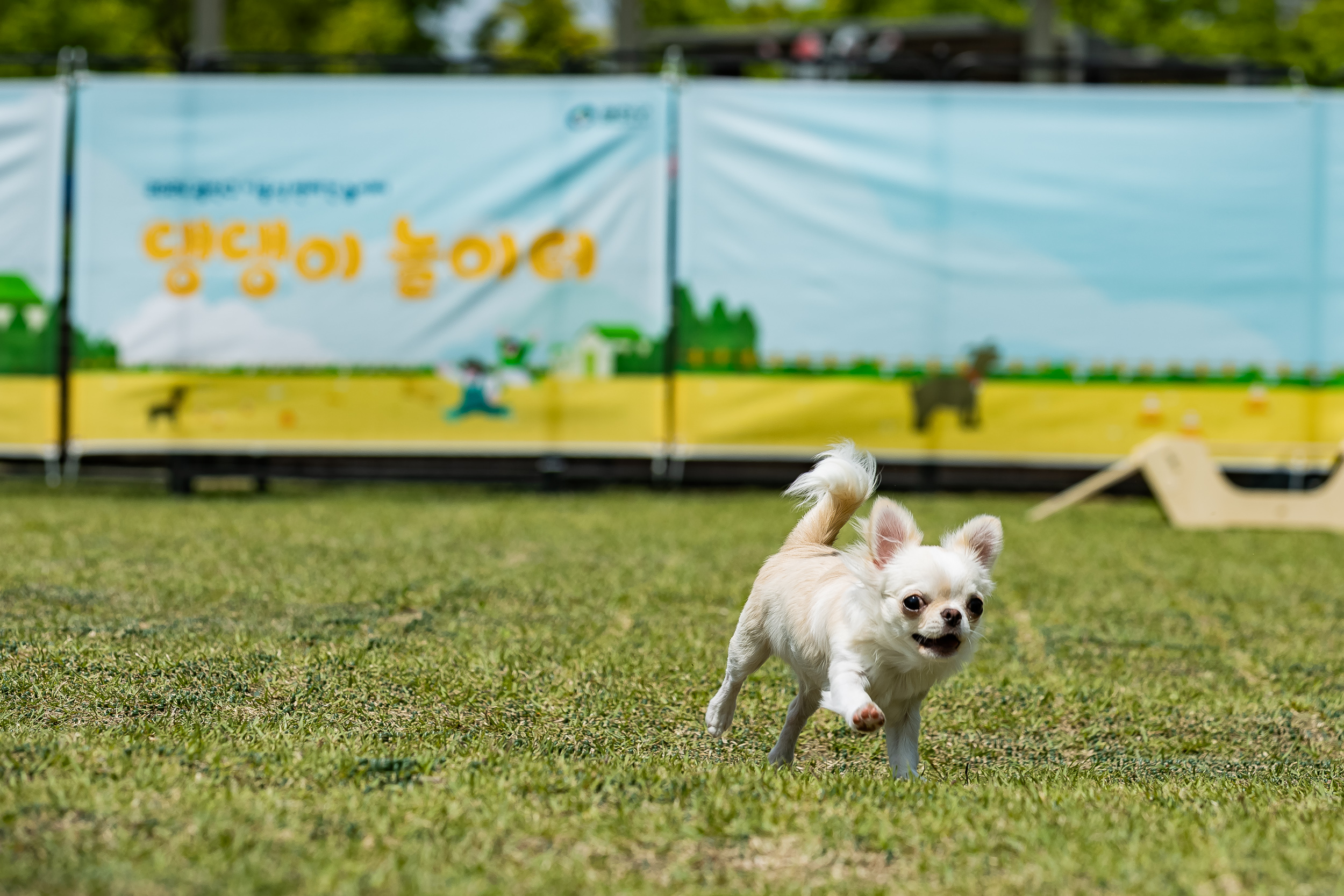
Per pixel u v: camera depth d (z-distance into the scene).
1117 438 13.95
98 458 15.64
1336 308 13.79
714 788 4.35
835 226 13.99
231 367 13.98
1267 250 13.84
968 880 3.61
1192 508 12.82
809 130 13.98
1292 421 13.83
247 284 13.95
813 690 5.05
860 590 4.64
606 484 15.67
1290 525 12.78
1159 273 13.89
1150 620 8.40
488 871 3.54
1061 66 14.14
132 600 7.73
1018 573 9.80
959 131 13.95
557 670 6.49
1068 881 3.59
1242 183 13.83
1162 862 3.72
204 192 13.95
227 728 5.11
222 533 10.66
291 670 6.18
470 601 8.12
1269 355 13.84
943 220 13.95
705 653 6.93
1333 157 13.80
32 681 5.69
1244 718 6.27
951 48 24.89
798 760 5.39
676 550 10.38
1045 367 13.95
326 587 8.34
